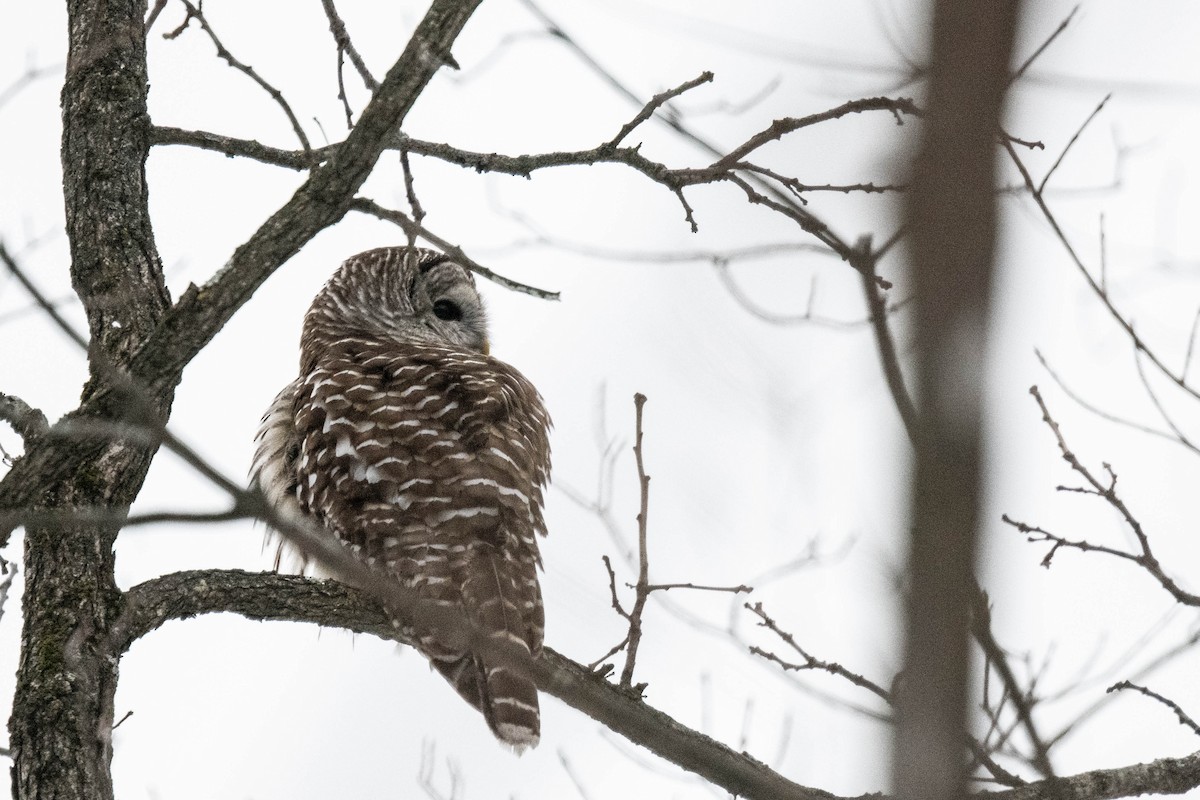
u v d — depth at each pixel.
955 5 5.23
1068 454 10.23
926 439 5.12
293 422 12.66
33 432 9.16
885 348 6.21
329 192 8.70
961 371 5.08
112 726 9.26
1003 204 5.15
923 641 5.21
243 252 8.73
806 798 8.27
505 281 9.25
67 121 11.88
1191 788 9.95
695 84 10.10
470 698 10.21
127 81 11.94
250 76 9.45
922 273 5.16
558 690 7.91
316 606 10.29
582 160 10.46
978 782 8.82
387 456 11.44
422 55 8.48
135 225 11.51
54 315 6.30
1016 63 5.24
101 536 9.83
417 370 12.25
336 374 12.36
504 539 11.09
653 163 10.34
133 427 6.05
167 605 9.67
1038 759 7.97
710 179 10.30
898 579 5.29
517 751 10.02
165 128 11.85
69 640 9.34
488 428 11.68
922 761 5.20
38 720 9.05
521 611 10.67
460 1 8.48
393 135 8.60
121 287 11.13
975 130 5.18
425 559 10.80
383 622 10.57
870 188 9.27
